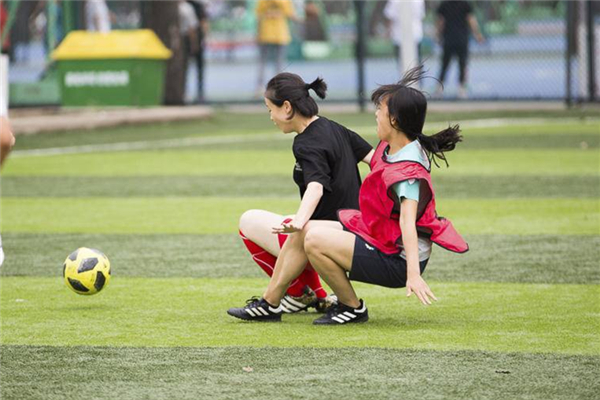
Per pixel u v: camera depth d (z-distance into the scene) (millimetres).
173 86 54000
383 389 11039
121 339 13250
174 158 35125
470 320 14258
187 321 14297
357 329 13742
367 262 13328
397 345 12852
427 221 13148
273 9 57031
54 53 50375
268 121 49000
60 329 13812
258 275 17500
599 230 21281
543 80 62125
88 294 15242
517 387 11102
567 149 35750
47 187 28438
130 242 20438
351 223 13531
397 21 56188
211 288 16516
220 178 29891
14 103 51656
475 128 43469
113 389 11109
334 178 13930
